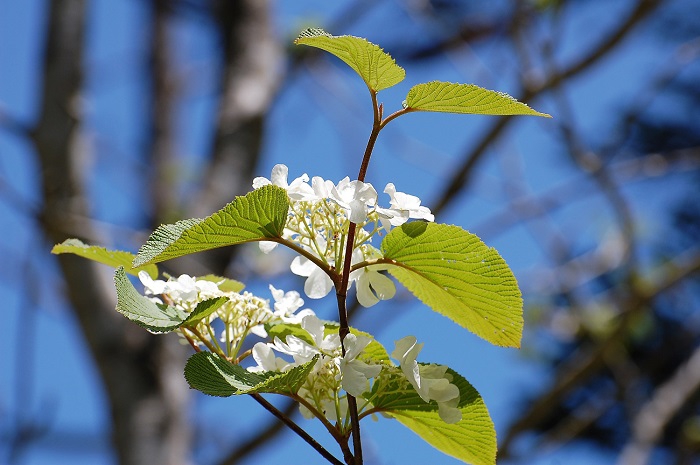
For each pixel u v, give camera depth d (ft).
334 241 3.35
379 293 3.40
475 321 3.39
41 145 7.75
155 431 7.04
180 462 7.11
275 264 8.04
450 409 3.33
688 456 8.75
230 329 3.44
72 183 7.70
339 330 3.32
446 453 3.49
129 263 3.48
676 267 8.72
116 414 7.09
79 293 7.41
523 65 8.44
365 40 3.24
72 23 8.33
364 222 3.33
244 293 3.43
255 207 3.26
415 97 3.29
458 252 3.31
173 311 3.37
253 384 3.25
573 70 8.33
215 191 8.73
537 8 8.19
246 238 3.29
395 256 3.34
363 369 3.27
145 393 7.16
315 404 3.33
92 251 3.46
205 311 3.30
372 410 3.39
